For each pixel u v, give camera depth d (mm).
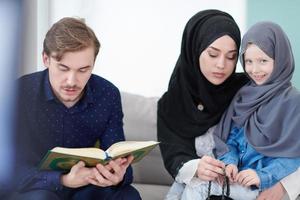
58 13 2373
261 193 1370
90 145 1485
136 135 1921
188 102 1665
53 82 1288
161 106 1781
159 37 2408
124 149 1224
